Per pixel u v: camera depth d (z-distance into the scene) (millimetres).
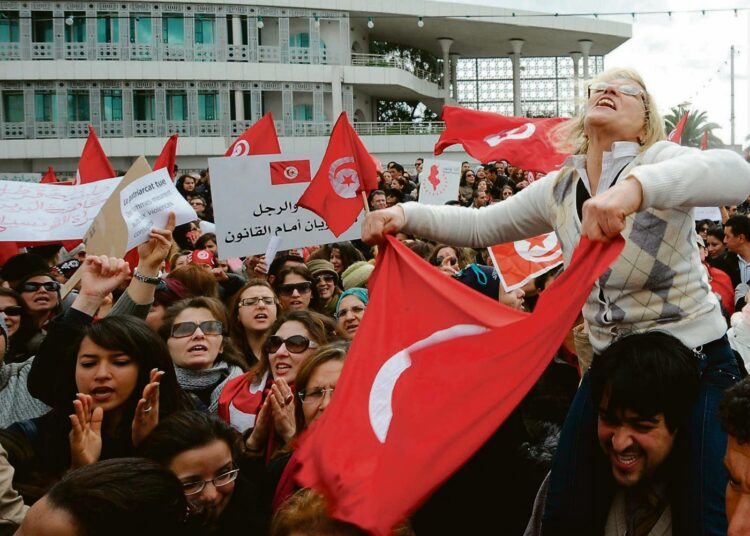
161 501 2432
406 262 3059
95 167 7656
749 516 1943
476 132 7129
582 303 2420
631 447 2443
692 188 2418
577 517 2637
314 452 2484
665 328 2688
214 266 8586
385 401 2592
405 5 40750
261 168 6281
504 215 3133
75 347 3713
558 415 4012
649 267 2660
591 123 2816
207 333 4879
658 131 2818
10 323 5453
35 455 3494
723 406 2018
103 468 2449
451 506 3484
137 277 4625
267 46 39438
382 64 41844
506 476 3494
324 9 39750
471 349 2609
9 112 38594
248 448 3951
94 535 2324
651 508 2586
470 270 5719
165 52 38719
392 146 39688
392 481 2342
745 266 8602
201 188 14742
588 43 45594
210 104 39156
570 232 2898
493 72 51875
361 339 2818
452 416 2473
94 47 38469
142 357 3588
